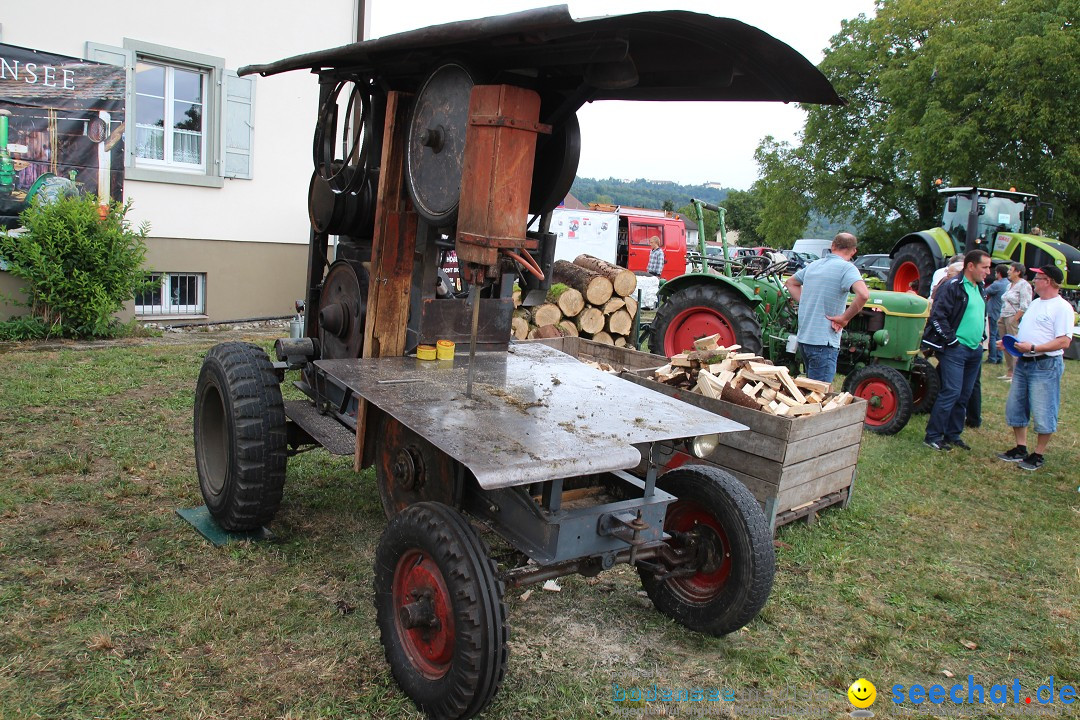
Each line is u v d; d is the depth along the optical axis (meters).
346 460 4.90
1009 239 12.88
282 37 9.78
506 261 2.88
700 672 2.97
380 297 3.34
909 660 3.18
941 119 21.89
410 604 2.55
